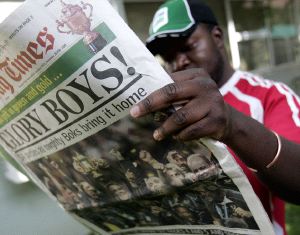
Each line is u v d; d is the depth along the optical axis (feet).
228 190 2.97
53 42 2.68
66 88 2.85
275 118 4.13
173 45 4.80
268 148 2.91
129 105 2.72
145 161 3.10
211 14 4.96
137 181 3.34
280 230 4.19
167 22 4.75
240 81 4.63
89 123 3.02
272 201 4.15
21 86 3.07
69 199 4.19
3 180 6.29
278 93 4.35
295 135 3.77
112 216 4.14
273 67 24.41
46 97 3.02
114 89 2.69
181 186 3.13
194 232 3.65
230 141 2.82
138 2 17.33
